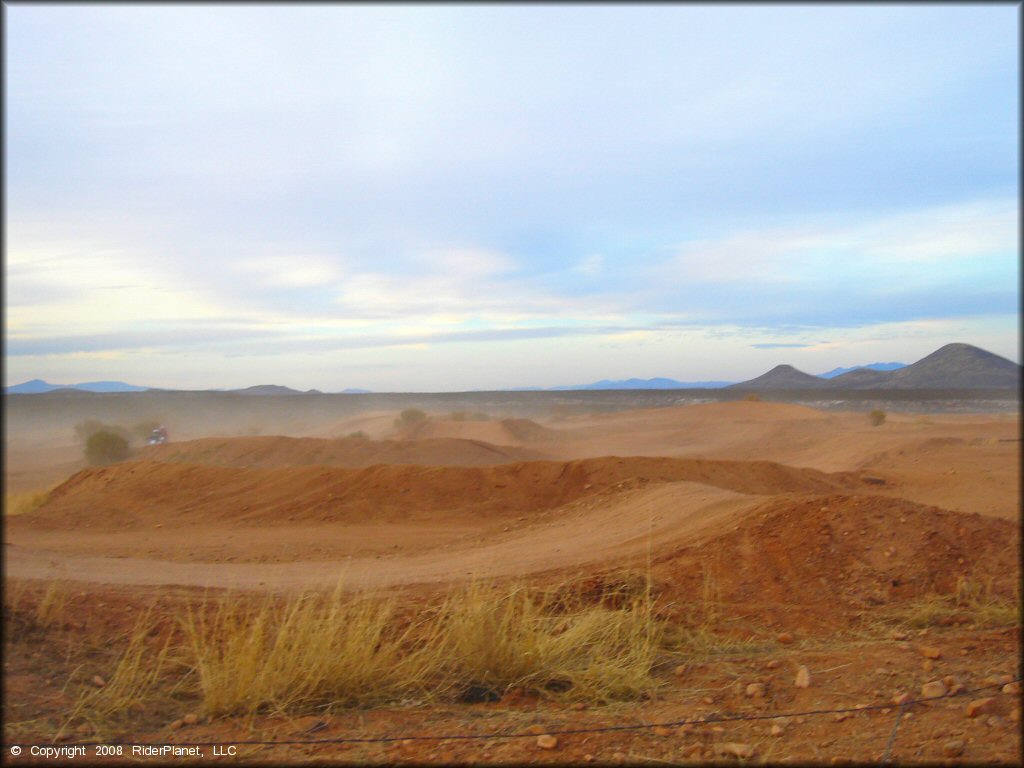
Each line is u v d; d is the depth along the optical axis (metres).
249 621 6.65
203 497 16.09
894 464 21.47
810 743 4.81
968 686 5.52
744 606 7.78
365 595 7.64
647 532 10.68
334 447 25.00
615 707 5.54
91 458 27.89
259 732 5.10
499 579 8.66
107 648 6.43
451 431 37.91
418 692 5.83
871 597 7.97
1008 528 9.16
